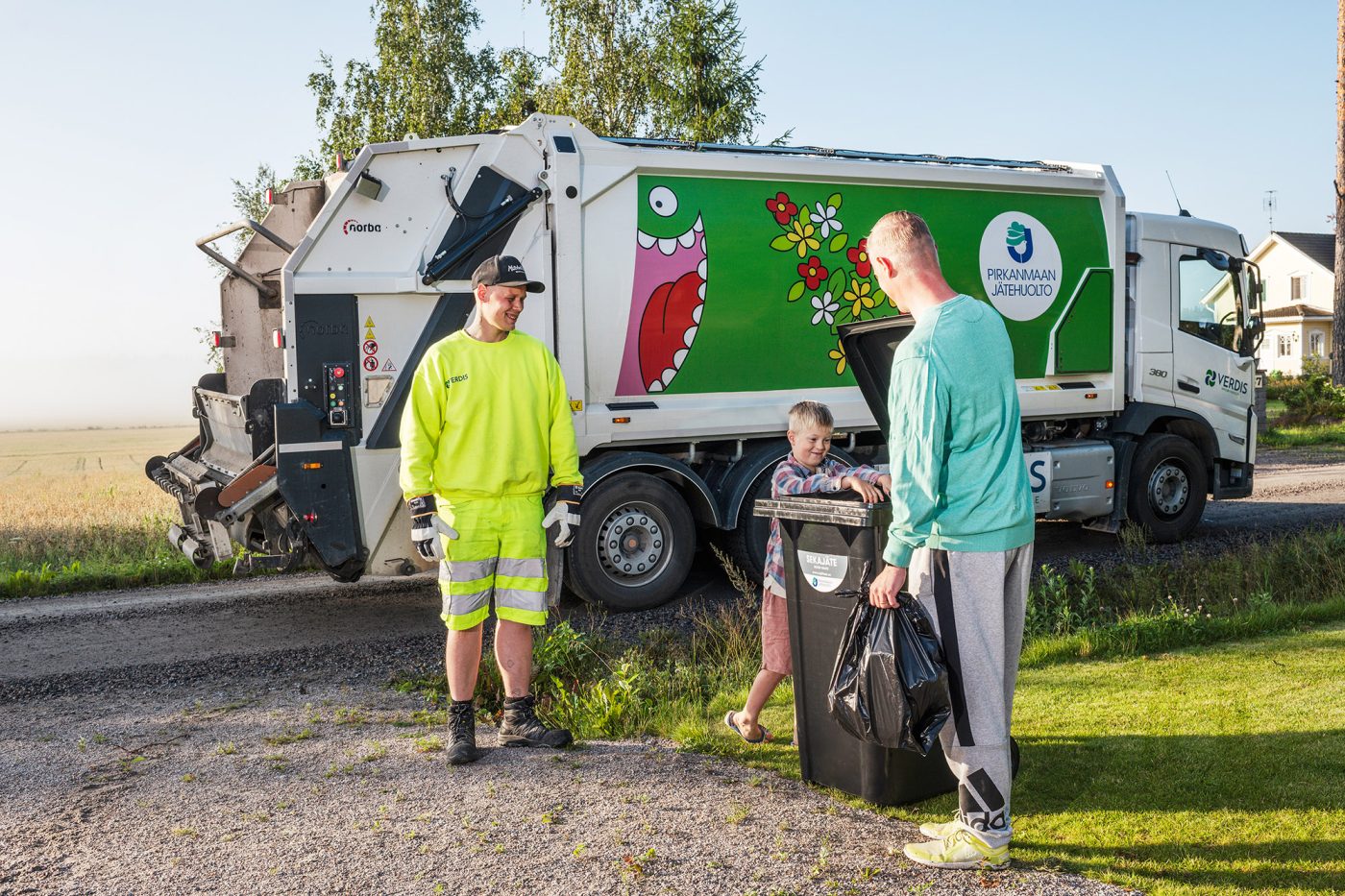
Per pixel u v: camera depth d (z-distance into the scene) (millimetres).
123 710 5289
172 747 4590
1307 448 19984
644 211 7641
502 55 21812
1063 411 9367
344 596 8469
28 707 5398
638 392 7688
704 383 7898
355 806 3797
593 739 4680
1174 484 10031
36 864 3340
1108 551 9477
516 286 4332
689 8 20000
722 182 7906
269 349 8727
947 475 3166
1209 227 10266
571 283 7383
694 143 7945
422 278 7078
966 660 3186
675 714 4898
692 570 9102
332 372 6953
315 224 6914
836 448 8469
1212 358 10266
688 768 4184
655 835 3479
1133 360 9750
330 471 6984
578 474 4633
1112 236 9586
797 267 8188
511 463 4387
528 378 4445
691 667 5723
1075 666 5520
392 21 22188
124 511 15320
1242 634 6125
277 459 6852
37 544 11211
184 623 7484
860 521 3512
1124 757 4090
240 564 7012
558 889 3100
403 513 7184
